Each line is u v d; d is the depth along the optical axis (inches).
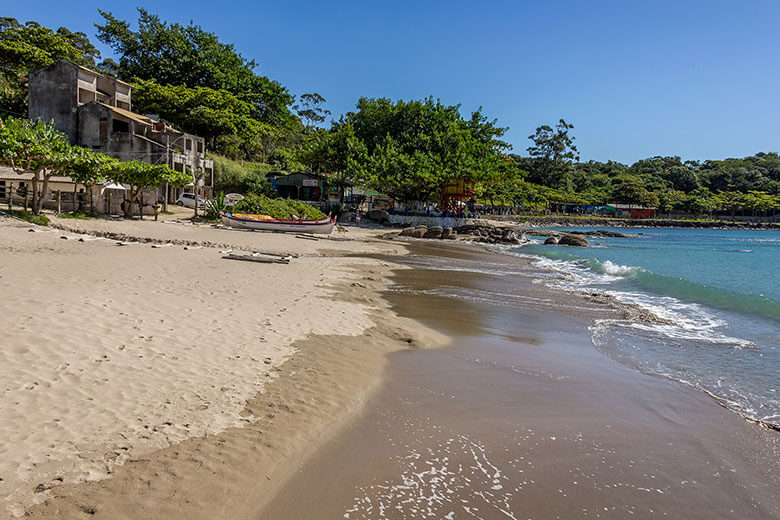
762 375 285.9
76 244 655.8
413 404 221.5
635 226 4261.8
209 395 206.4
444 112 2342.5
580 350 334.0
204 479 147.3
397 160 2047.2
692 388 260.7
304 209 1636.3
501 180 2506.2
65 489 135.0
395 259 909.8
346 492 148.3
